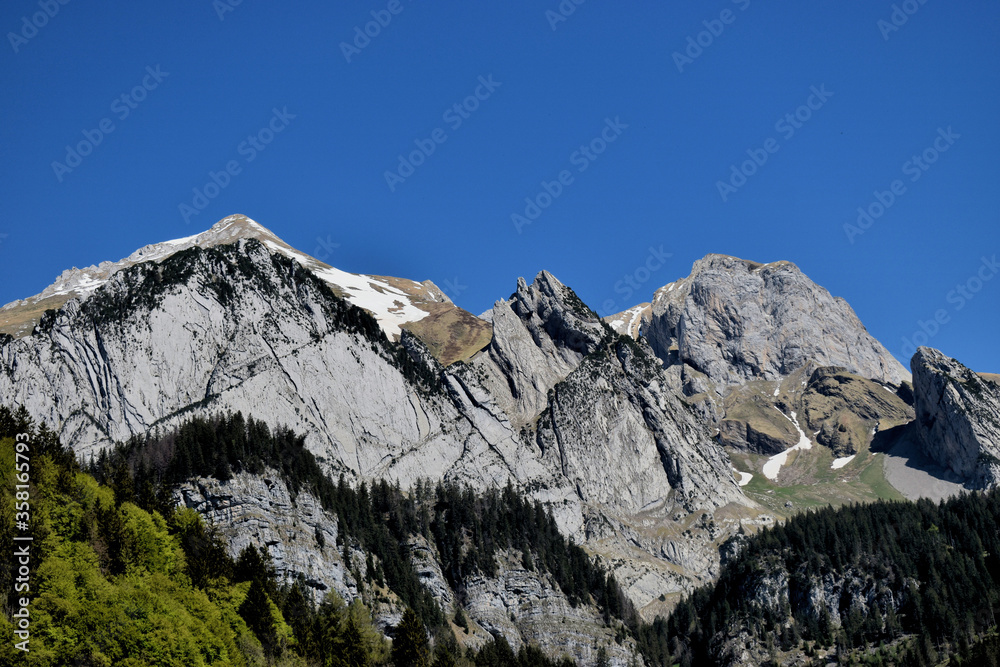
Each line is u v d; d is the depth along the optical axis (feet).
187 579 476.13
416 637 510.58
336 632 500.74
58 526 452.35
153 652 418.10
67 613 410.52
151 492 520.01
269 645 467.11
